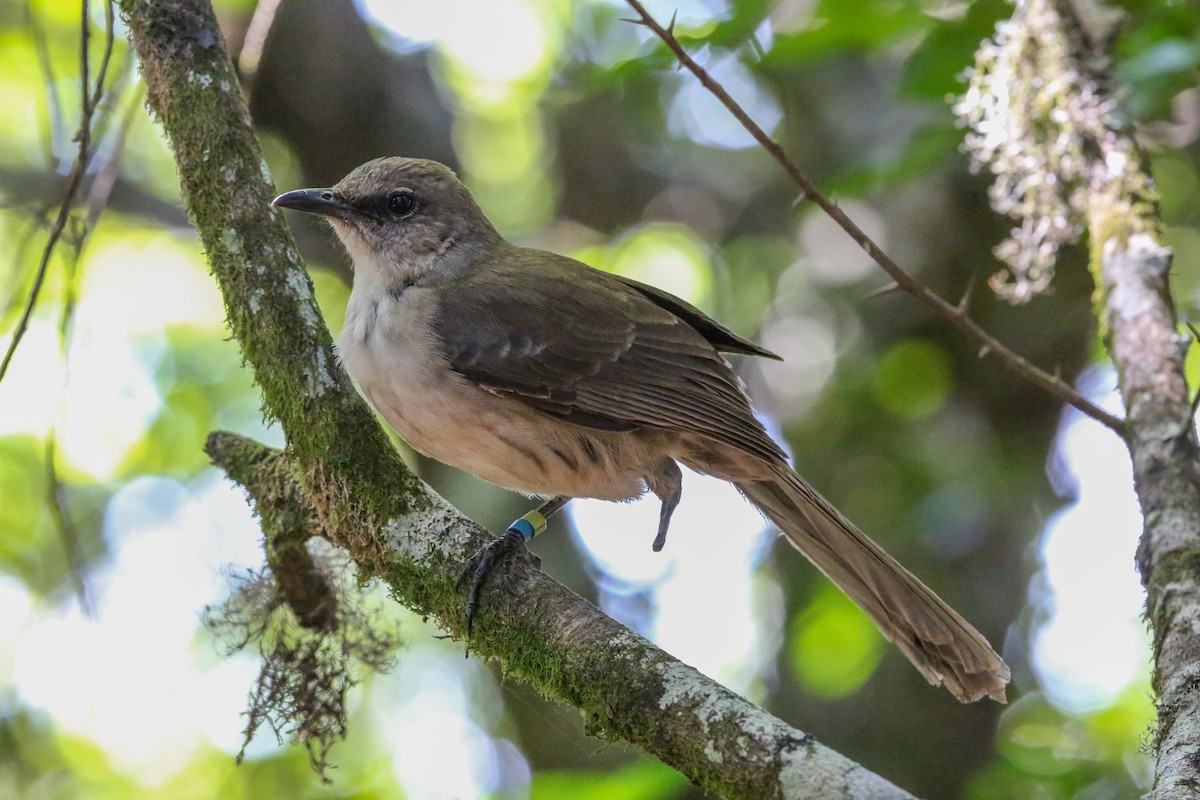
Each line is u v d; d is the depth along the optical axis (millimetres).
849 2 10289
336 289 15656
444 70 15375
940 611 8250
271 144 13750
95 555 16328
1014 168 8953
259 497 8227
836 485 13641
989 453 13234
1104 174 8641
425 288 9000
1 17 14953
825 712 12758
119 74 9125
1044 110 8852
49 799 15172
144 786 15344
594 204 15336
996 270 13672
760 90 15445
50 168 9109
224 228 7852
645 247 16766
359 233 9250
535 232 15781
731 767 5387
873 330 14094
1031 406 13508
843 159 14273
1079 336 13469
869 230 14422
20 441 16453
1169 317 8031
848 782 5039
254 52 9125
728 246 15562
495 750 14344
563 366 8609
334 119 13508
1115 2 9906
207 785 15305
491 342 8578
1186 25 9992
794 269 15047
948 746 12297
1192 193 13945
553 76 15914
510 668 6625
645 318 8969
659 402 8641
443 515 7285
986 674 8102
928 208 13961
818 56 10633
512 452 8641
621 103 15195
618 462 8734
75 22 15078
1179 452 7477
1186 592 6797
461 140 15766
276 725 8398
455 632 6973
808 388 14508
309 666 8453
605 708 5973
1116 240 8414
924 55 10477
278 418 7781
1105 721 12812
